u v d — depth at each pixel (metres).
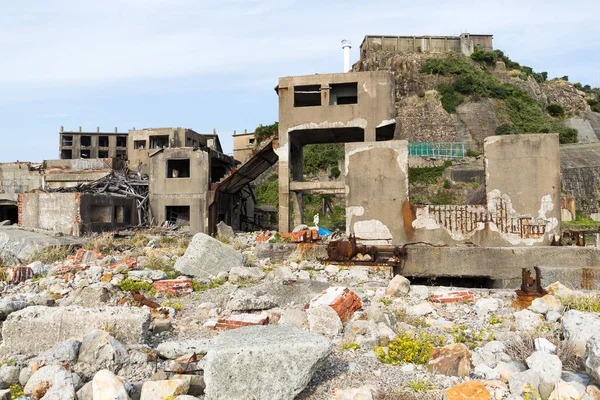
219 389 3.97
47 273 11.04
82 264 11.52
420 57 56.88
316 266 11.19
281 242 13.57
